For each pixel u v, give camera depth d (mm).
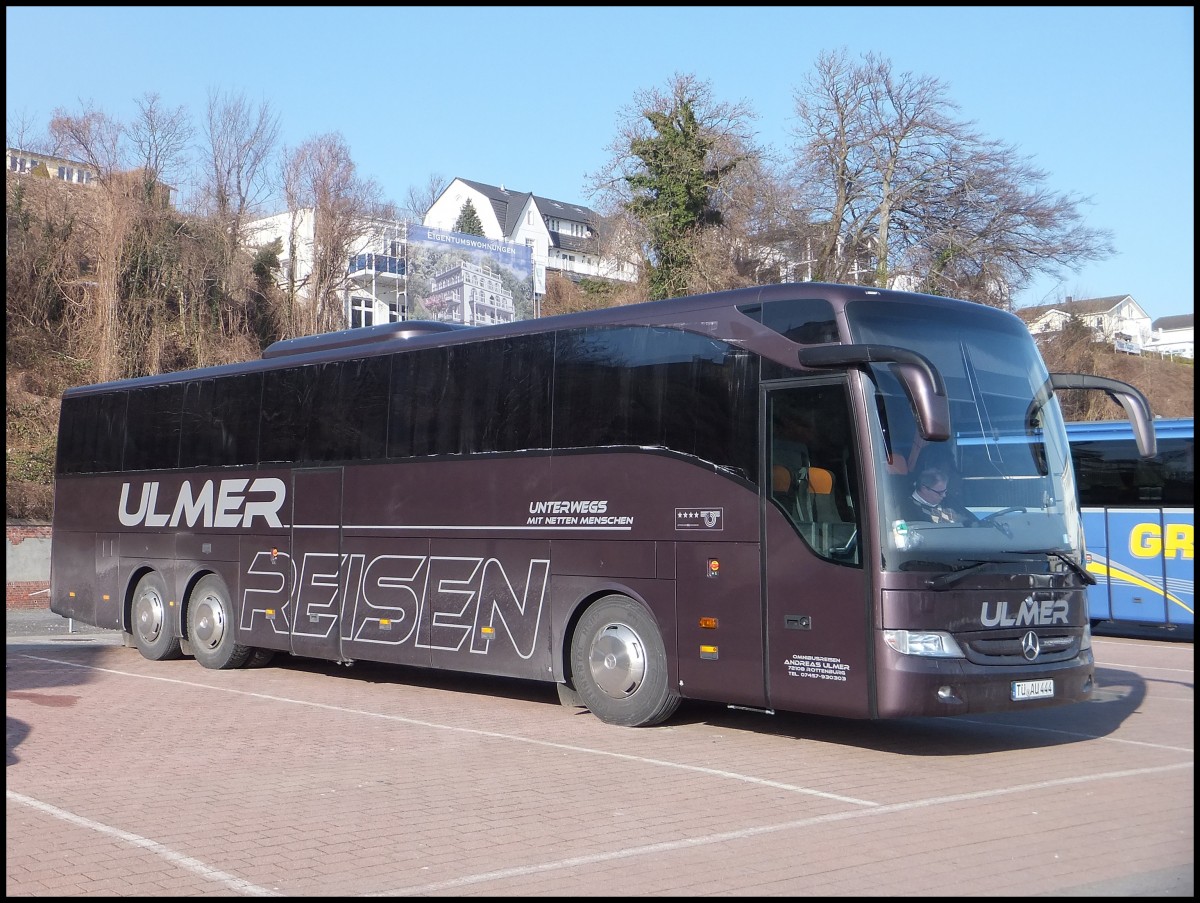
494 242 51594
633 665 11141
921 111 42062
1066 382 10797
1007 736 10914
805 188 43281
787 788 8555
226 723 11797
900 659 9055
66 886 6203
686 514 10617
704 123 44156
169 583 17016
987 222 41688
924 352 9961
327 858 6727
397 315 49875
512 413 12398
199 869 6516
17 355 36031
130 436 18000
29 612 27297
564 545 11695
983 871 6371
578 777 8992
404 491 13516
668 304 11180
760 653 9938
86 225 39500
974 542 9578
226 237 42781
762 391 10172
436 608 12984
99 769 9391
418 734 11078
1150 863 6512
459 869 6477
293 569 14930
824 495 9625
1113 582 20344
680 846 6930
